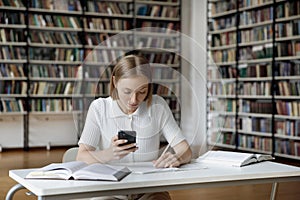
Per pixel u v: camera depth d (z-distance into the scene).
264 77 7.06
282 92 6.73
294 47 6.52
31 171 1.86
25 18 7.54
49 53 7.71
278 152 6.77
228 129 7.76
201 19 8.48
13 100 7.59
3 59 7.43
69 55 7.82
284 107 6.68
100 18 8.07
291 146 6.53
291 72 6.55
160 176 1.77
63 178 1.68
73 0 7.84
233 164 2.06
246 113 7.42
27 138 7.72
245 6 7.46
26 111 7.62
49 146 7.74
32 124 7.83
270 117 6.96
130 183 1.64
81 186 1.57
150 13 8.40
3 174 5.11
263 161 2.24
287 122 6.62
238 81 7.68
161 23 8.57
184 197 4.04
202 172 1.88
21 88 7.57
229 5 7.87
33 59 7.61
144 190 1.67
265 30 7.06
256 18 7.25
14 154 6.98
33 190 1.57
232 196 4.11
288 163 6.23
